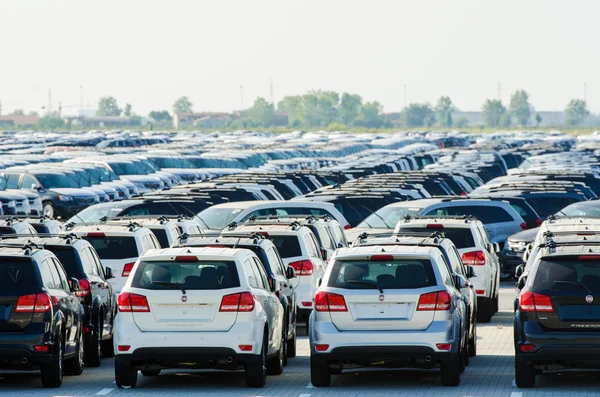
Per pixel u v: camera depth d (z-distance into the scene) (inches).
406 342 1180.5
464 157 5413.4
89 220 2428.6
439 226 1849.2
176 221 1973.4
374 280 1218.0
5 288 1187.9
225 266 1204.5
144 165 4707.2
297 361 1464.1
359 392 1194.0
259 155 5708.7
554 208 2751.0
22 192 3312.0
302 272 1668.3
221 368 1215.6
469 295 1449.3
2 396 1171.9
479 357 1469.0
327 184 3897.6
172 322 1189.7
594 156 5693.9
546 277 1165.1
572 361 1151.6
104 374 1344.7
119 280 1609.3
